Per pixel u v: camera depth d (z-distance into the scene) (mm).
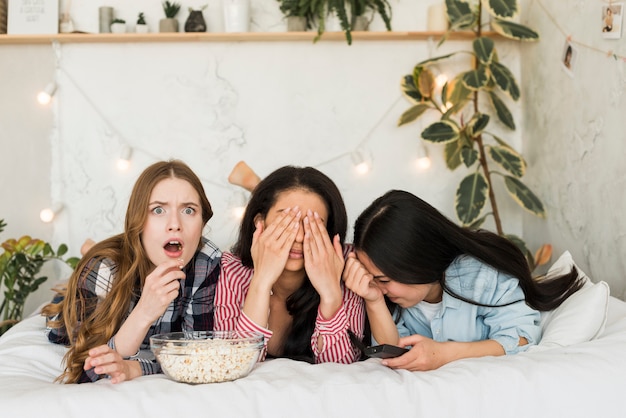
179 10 3072
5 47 3041
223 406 1251
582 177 2414
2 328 2697
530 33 2723
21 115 3047
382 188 3072
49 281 3053
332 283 1572
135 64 3043
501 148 2752
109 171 3043
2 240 3035
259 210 1654
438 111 3066
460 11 2830
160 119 3051
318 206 1606
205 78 3051
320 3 2873
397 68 3064
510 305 1694
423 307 1794
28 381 1423
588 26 2340
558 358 1399
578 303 1689
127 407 1227
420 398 1310
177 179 1576
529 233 2982
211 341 1350
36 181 3051
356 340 1622
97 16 3064
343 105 3062
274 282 1578
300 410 1271
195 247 1616
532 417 1312
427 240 1622
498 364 1379
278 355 1759
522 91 3027
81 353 1489
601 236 2271
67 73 3041
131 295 1606
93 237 3049
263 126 3061
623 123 2098
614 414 1327
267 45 3053
